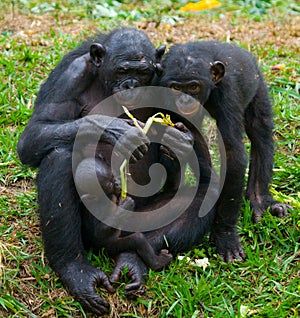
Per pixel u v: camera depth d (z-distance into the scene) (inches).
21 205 453.1
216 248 429.4
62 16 790.5
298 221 438.6
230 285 401.4
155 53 431.2
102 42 438.9
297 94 594.6
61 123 409.4
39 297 386.6
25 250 416.8
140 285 387.9
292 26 786.8
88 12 787.4
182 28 762.8
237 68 463.2
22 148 411.5
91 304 378.3
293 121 558.3
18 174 482.3
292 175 501.0
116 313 381.4
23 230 432.8
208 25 782.5
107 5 832.9
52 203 388.2
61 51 639.1
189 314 380.5
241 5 914.1
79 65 421.4
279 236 435.8
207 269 411.8
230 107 438.0
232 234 430.3
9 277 395.9
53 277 395.9
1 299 377.7
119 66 410.3
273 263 414.6
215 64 434.0
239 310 378.0
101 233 396.5
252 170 489.4
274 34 745.6
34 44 661.9
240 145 433.1
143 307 384.8
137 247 398.0
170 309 378.0
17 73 595.5
